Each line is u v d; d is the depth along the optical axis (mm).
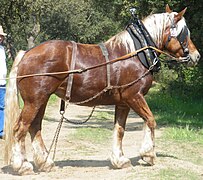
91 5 53844
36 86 7898
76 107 23219
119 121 8539
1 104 11344
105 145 11727
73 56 8031
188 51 8773
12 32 37312
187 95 26297
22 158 7996
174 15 8695
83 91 8086
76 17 54188
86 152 10500
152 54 8398
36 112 7973
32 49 8070
